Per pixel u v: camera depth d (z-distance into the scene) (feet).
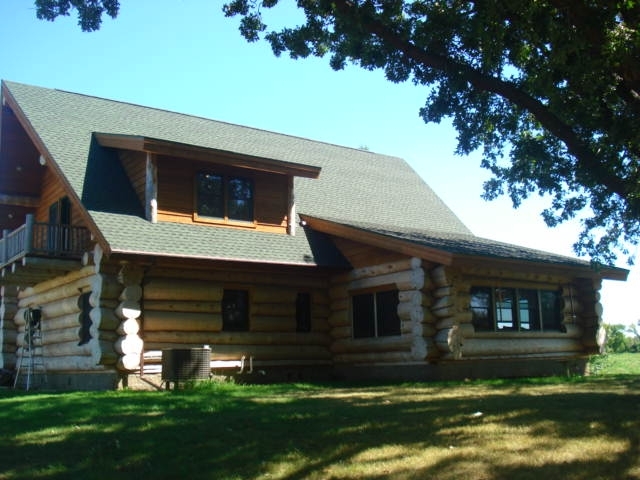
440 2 40.78
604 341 64.49
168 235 50.98
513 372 58.34
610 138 40.57
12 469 21.70
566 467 20.52
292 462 21.95
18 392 48.49
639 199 39.47
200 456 22.89
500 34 36.32
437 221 76.33
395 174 85.76
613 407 28.48
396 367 54.90
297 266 55.93
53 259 51.49
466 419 26.68
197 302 52.65
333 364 60.59
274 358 56.54
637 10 32.99
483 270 56.39
